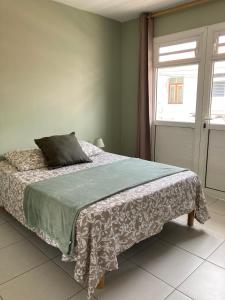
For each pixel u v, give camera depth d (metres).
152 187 2.15
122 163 2.93
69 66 3.54
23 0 2.96
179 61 3.51
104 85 4.03
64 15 3.37
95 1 3.26
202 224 2.66
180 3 3.30
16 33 2.97
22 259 2.10
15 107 3.08
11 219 2.80
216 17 3.09
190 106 3.53
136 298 1.68
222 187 3.37
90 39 3.72
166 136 3.87
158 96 3.88
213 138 3.36
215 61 3.18
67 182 2.26
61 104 3.53
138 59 3.93
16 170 2.68
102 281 1.76
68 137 3.08
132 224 1.91
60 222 1.83
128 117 4.28
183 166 3.74
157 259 2.09
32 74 3.18
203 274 1.90
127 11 3.62
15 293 1.73
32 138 3.29
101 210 1.71
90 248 1.65
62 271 1.95
